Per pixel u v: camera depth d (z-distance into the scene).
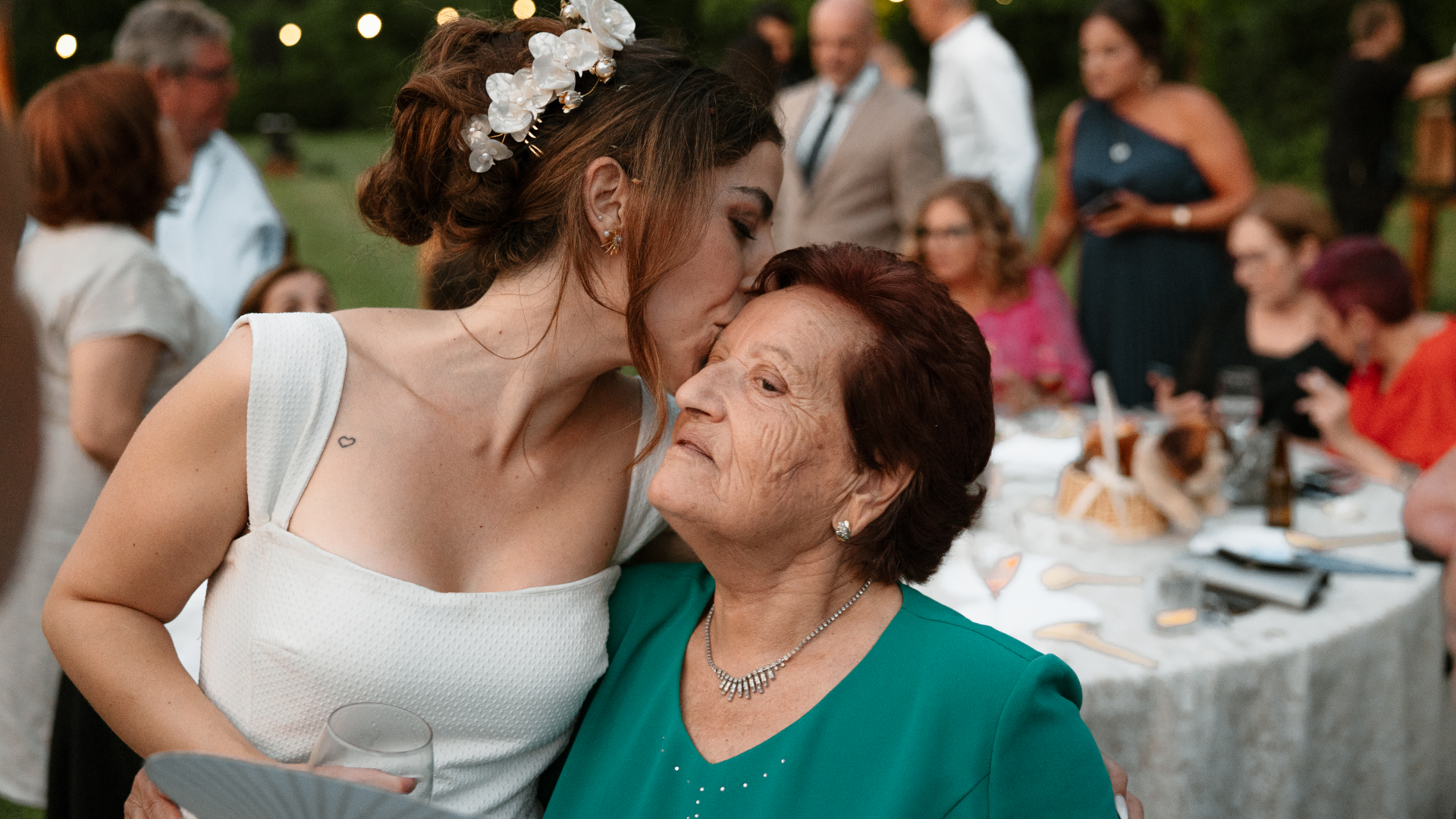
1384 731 2.11
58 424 2.48
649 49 1.32
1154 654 1.92
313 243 10.35
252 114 20.38
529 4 1.48
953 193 3.86
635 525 1.50
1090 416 3.44
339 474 1.30
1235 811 1.95
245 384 1.26
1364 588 2.19
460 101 1.29
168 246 3.85
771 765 1.26
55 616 1.33
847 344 1.24
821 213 4.89
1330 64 15.10
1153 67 4.75
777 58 6.27
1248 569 2.22
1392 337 3.47
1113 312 4.80
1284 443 2.74
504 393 1.36
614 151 1.25
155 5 3.85
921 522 1.30
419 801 0.96
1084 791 1.21
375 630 1.26
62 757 1.90
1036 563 2.28
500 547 1.39
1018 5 18.27
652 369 1.29
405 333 1.36
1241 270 3.73
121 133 2.41
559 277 1.31
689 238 1.25
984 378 1.29
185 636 1.66
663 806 1.30
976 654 1.24
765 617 1.33
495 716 1.35
